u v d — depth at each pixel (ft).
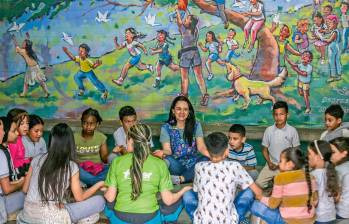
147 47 21.56
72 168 11.75
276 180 11.74
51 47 21.98
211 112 21.52
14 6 21.93
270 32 20.99
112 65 21.79
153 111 21.74
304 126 21.24
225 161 11.87
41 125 15.08
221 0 21.07
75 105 22.09
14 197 13.00
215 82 21.39
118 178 11.65
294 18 20.85
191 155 16.22
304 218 11.52
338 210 12.43
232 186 11.66
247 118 21.40
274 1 20.88
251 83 21.26
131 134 11.76
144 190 11.55
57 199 11.57
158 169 11.72
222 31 21.18
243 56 21.21
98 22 21.67
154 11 21.38
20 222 11.92
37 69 22.15
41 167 11.62
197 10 21.20
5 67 22.17
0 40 22.20
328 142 12.15
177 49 21.42
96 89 21.93
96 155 16.67
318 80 21.01
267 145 16.97
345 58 20.83
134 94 21.79
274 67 21.12
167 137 16.17
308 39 20.89
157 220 11.76
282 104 16.40
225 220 11.43
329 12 20.70
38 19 21.91
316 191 11.73
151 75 21.65
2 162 12.41
